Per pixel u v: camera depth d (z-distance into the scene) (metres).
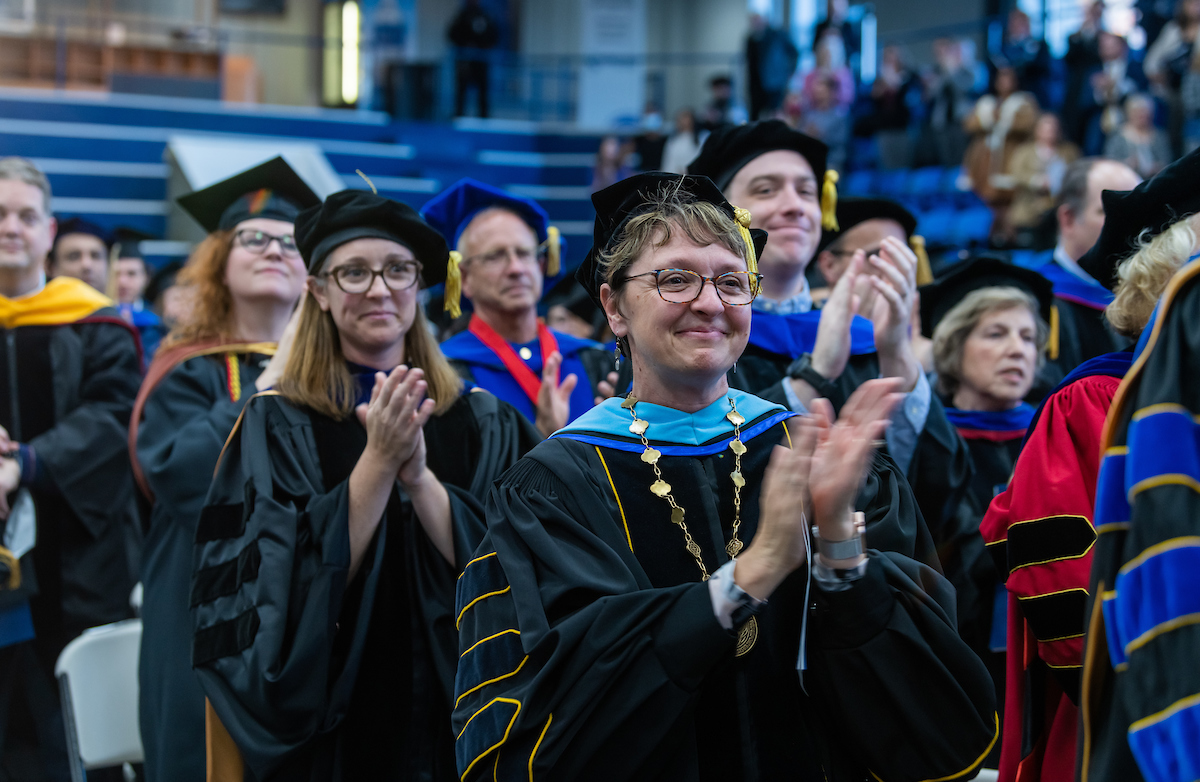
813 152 3.21
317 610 2.41
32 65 15.40
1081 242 4.05
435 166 15.92
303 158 11.68
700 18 20.62
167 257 11.75
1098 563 1.65
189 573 2.99
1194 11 9.55
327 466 2.68
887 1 16.98
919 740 1.75
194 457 3.03
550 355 3.50
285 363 2.87
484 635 1.86
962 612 3.01
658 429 1.95
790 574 1.90
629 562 1.84
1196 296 1.56
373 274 2.72
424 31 19.08
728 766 1.79
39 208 4.14
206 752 2.75
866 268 3.80
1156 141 9.16
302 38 17.12
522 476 1.94
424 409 2.48
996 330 3.39
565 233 15.62
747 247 1.96
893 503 2.02
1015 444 3.39
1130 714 1.46
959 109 11.80
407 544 2.69
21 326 4.09
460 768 1.79
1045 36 13.73
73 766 3.07
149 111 14.75
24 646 3.81
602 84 18.72
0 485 3.67
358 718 2.55
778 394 2.77
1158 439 1.50
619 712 1.67
